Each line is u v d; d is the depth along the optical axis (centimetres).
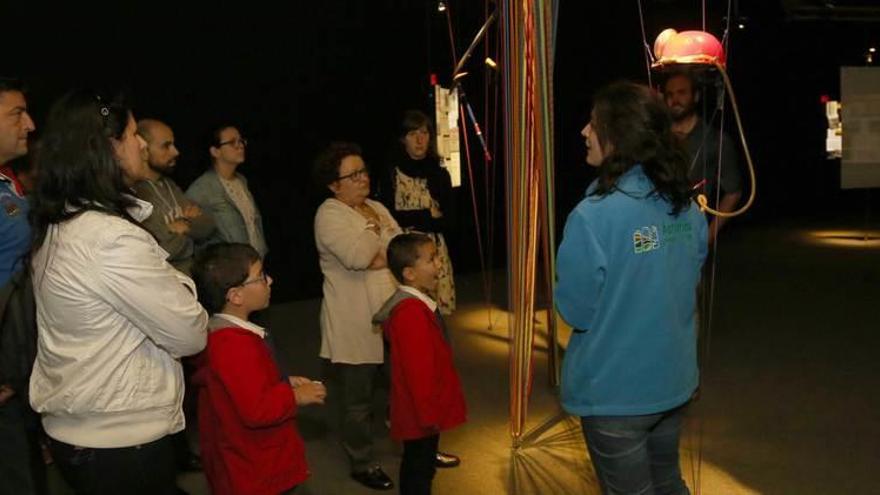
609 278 183
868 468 305
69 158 166
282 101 564
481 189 683
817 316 533
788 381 405
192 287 183
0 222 215
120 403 169
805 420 354
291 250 602
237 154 340
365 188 295
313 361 471
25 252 205
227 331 209
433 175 383
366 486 304
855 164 688
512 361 331
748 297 593
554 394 395
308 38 568
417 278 256
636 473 193
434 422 248
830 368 424
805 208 1020
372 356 295
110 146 170
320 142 586
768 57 884
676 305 190
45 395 172
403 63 609
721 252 785
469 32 618
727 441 334
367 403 302
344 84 588
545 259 363
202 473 320
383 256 298
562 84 690
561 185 718
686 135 386
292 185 586
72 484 176
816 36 902
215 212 333
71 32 472
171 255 292
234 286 212
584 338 192
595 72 695
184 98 519
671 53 293
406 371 248
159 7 504
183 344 174
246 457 212
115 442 170
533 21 299
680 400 193
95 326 167
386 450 336
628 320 185
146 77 503
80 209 166
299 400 214
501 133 658
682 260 191
